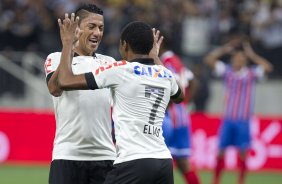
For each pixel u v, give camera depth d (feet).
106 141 64.03
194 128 140.15
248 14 179.32
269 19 180.24
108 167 63.98
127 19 171.83
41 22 171.42
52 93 59.82
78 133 62.85
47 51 167.43
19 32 169.89
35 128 139.85
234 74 123.95
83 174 63.46
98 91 63.16
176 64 94.07
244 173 120.06
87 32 63.62
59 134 63.57
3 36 169.78
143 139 56.75
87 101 62.75
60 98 63.00
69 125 62.90
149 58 58.85
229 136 120.78
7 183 115.24
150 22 170.19
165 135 94.58
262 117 141.69
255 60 125.90
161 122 58.39
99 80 56.75
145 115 57.16
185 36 172.45
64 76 56.95
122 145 56.65
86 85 56.65
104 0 177.47
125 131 56.70
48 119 139.95
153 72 58.29
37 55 160.97
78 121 62.75
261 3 183.42
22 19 171.83
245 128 120.67
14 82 159.63
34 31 170.30
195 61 168.14
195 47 172.04
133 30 58.34
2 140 139.13
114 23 170.91
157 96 58.03
